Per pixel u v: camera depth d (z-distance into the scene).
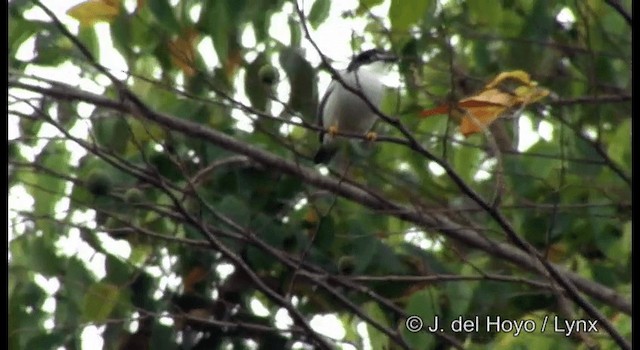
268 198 10.67
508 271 11.41
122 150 10.74
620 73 11.34
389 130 12.72
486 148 10.42
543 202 11.02
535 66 10.94
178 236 11.01
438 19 10.62
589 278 10.75
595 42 11.10
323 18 9.63
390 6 8.39
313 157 11.34
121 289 10.23
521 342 9.09
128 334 10.33
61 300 10.16
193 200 10.69
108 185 9.52
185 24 9.62
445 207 11.29
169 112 10.62
